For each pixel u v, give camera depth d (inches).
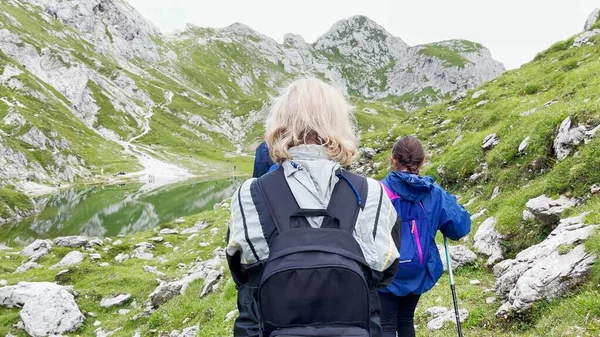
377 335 115.8
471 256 434.9
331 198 114.7
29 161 5639.8
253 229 111.6
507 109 1022.4
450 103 1642.5
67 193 4916.3
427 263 228.2
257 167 233.1
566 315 255.9
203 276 732.7
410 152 237.1
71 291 960.3
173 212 3442.4
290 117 123.0
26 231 2923.2
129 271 1148.5
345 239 109.1
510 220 442.3
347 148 121.5
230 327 456.4
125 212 3528.5
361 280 105.0
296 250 106.0
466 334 302.7
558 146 518.6
